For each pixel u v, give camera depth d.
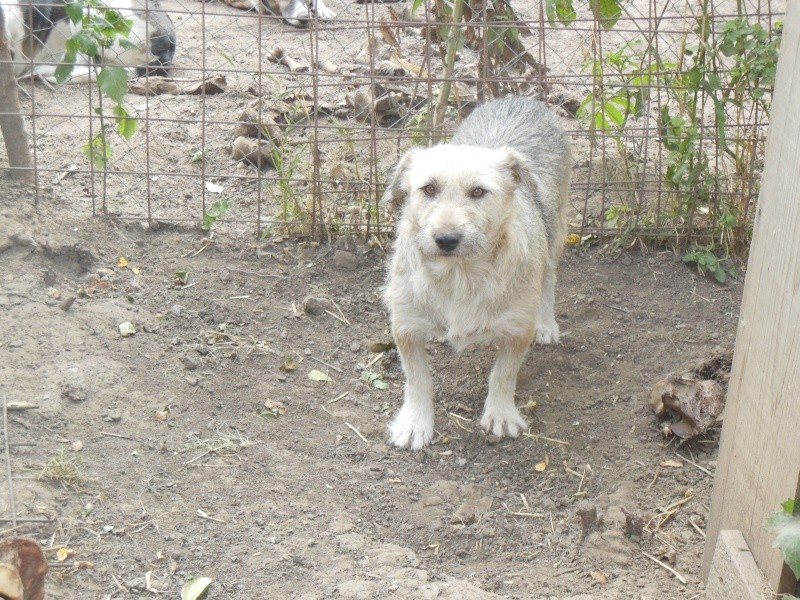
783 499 2.24
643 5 3.79
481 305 2.66
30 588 2.28
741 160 3.12
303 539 2.49
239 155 3.32
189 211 3.17
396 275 2.70
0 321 2.79
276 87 3.57
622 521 2.58
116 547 2.44
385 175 3.19
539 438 2.76
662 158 3.24
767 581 2.28
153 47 3.66
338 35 3.94
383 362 2.90
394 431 2.74
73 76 3.62
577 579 2.50
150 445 2.62
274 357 2.87
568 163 2.99
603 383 2.87
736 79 3.04
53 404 2.64
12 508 2.46
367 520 2.58
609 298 3.06
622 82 3.18
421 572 2.45
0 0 3.47
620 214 3.16
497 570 2.52
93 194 3.09
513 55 3.24
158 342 2.84
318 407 2.78
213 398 2.75
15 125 3.08
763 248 2.29
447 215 2.58
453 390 2.87
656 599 2.45
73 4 2.97
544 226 2.81
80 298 2.90
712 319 3.01
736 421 2.36
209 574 2.42
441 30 3.11
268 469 2.63
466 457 2.73
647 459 2.72
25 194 3.09
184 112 3.49
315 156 3.09
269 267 3.07
